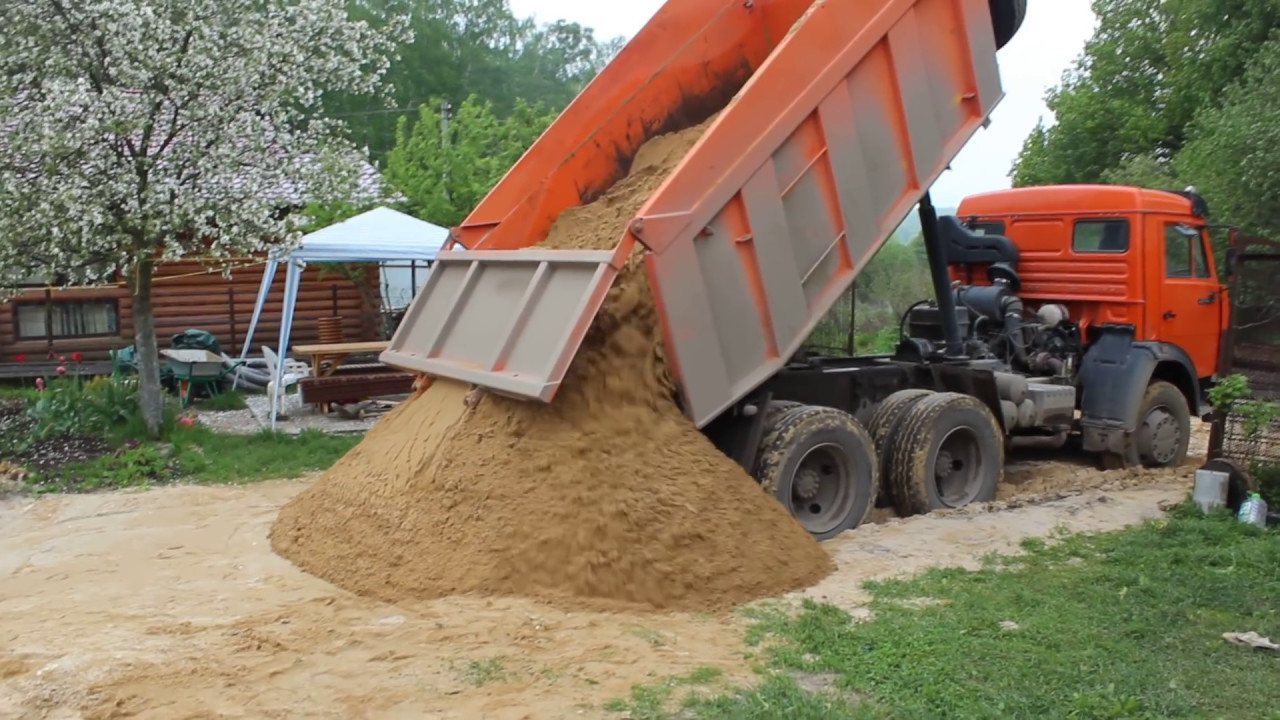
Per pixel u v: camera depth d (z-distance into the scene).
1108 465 9.94
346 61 11.95
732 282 6.61
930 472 7.93
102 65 10.74
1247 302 10.00
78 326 17.66
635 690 4.57
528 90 52.25
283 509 7.84
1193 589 5.98
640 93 8.39
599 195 8.24
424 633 5.28
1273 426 8.24
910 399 8.14
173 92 10.70
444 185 23.89
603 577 5.73
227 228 10.86
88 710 4.48
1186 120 24.73
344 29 11.84
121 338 17.92
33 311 17.39
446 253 7.47
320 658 5.02
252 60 11.05
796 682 4.70
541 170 8.11
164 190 10.59
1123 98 26.39
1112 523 7.72
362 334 19.38
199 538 7.63
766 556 6.12
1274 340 9.84
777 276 6.79
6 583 6.62
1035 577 6.27
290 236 11.38
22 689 4.73
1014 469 9.84
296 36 11.51
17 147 10.16
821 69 6.97
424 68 46.78
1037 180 27.83
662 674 4.77
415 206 23.92
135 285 11.34
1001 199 10.80
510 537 5.86
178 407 13.92
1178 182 20.52
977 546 7.04
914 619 5.47
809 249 7.01
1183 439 10.23
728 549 6.02
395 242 13.87
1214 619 5.51
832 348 9.15
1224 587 6.00
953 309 9.16
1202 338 10.30
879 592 5.99
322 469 10.46
